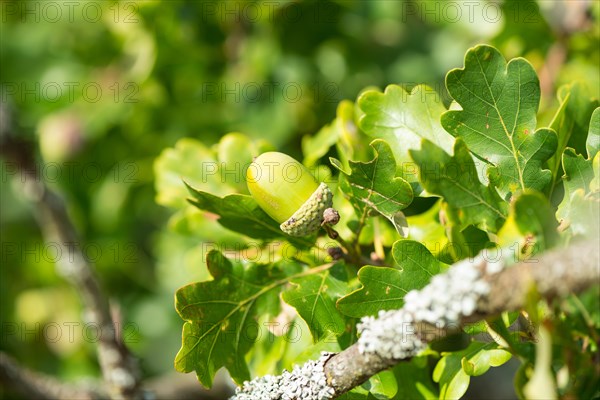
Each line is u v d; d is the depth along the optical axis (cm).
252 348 40
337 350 40
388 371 39
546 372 34
